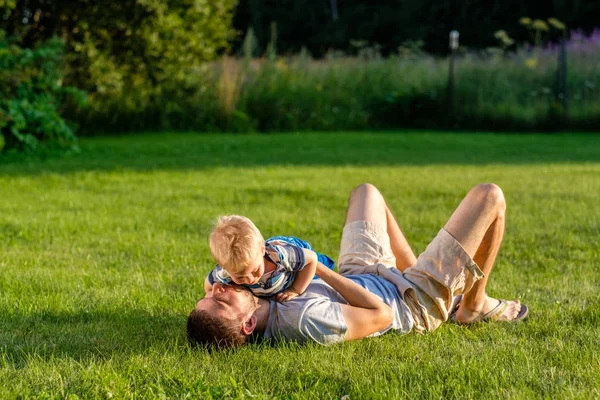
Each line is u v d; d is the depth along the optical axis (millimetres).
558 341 3617
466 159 13836
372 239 4027
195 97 20625
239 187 9836
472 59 23703
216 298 3430
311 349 3424
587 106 21312
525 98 22141
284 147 16219
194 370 3215
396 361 3338
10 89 13828
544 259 5750
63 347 3568
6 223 7156
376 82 22781
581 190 9422
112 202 8570
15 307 4258
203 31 20500
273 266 3443
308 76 22531
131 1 17656
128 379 3094
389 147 16312
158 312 4238
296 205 8492
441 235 3654
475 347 3574
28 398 2930
